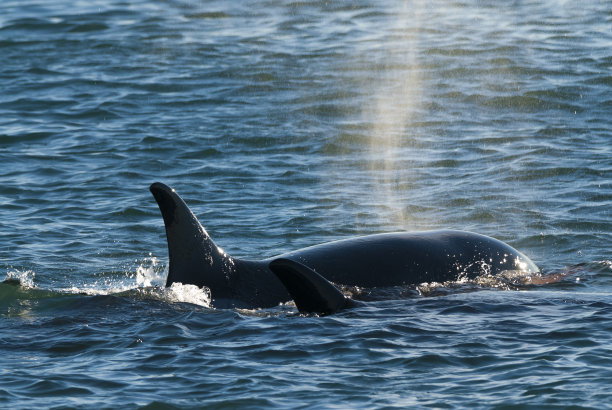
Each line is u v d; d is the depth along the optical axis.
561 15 130.88
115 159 80.31
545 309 44.47
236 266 47.38
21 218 66.38
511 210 66.81
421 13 136.50
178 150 82.88
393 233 52.06
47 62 113.44
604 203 67.50
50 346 40.03
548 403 33.41
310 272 43.56
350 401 34.09
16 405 34.09
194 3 146.00
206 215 66.81
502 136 84.69
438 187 72.56
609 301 45.66
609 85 98.69
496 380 35.66
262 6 143.88
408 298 46.91
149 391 35.28
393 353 38.59
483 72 105.62
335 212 67.44
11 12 138.88
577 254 58.34
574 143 81.62
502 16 132.38
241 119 91.69
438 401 33.91
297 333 41.03
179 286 45.62
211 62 113.25
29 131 88.25
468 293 47.81
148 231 64.38
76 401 34.44
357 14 137.00
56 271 55.44
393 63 111.12
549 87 98.56
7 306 44.94
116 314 43.75
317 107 95.38
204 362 37.94
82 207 69.00
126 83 104.62
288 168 78.31
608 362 37.03
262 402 34.16
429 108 94.19
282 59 114.25
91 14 137.75
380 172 76.81
